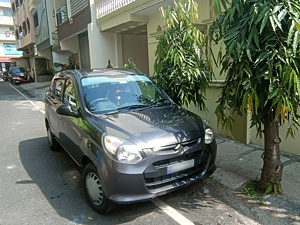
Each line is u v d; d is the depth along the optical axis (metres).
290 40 2.26
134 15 7.88
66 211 2.97
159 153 2.65
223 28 2.64
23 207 3.08
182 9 3.89
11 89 18.89
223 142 5.13
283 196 3.09
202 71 3.92
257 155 4.38
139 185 2.56
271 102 2.62
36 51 22.19
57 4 15.82
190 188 3.41
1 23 42.16
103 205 2.77
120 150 2.56
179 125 3.01
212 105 5.60
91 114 3.20
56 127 4.39
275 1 2.29
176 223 2.71
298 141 4.21
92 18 9.92
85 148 2.98
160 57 4.18
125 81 3.93
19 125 7.57
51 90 5.15
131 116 3.17
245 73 2.56
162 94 4.02
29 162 4.56
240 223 2.66
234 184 3.45
